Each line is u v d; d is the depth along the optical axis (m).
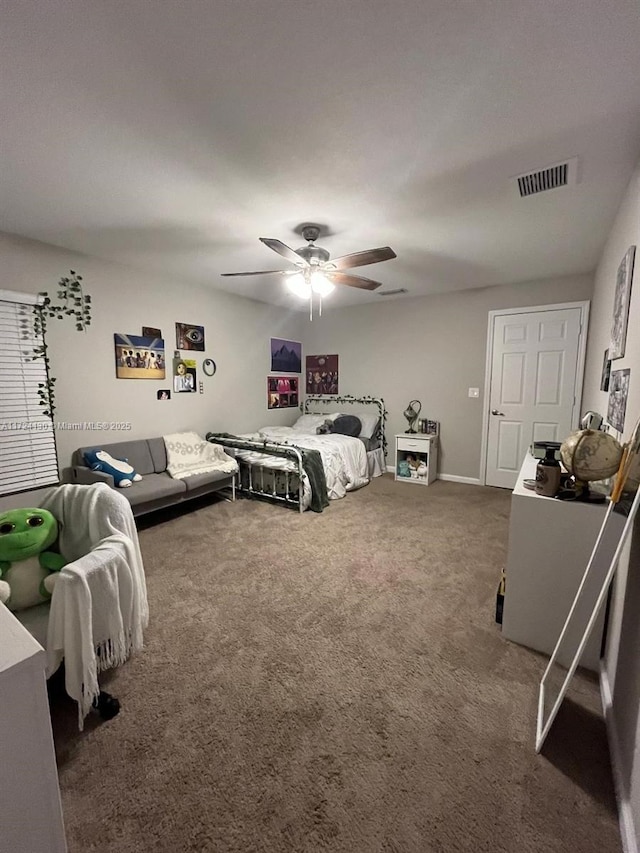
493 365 4.42
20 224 2.63
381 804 1.14
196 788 1.19
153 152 1.79
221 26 1.15
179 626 1.98
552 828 1.08
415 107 1.50
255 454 4.09
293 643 1.85
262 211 2.41
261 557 2.74
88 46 1.21
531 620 1.80
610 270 2.61
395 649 1.80
